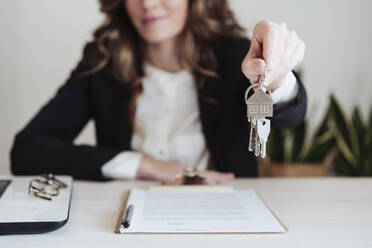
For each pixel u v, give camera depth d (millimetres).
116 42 1079
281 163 1439
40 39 1510
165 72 1041
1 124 1529
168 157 1006
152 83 1036
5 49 1493
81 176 777
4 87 1512
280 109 705
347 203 604
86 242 437
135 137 1039
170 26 965
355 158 1508
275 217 519
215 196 629
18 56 1509
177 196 627
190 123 1007
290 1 1558
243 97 964
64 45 1520
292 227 489
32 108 1542
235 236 455
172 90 1022
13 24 1487
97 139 1080
